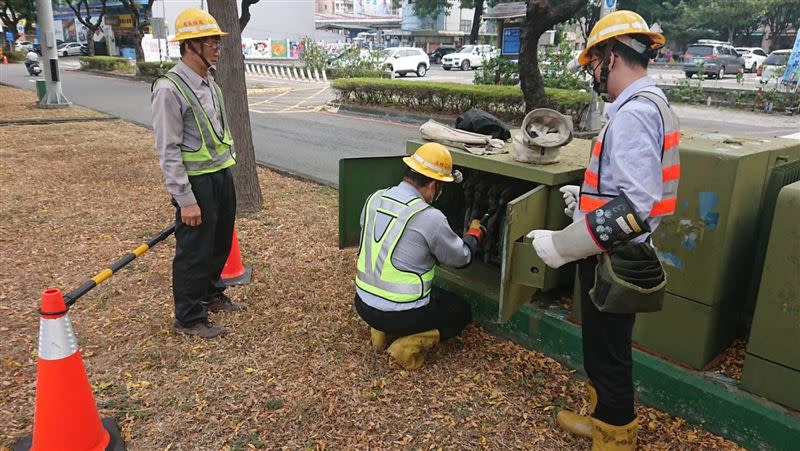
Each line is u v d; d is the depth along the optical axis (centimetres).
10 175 786
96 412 259
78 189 725
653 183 207
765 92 1753
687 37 4934
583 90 1578
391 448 264
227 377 316
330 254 498
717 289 273
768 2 4216
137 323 374
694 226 271
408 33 6341
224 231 376
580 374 320
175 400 296
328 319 381
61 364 243
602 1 1227
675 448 264
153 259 487
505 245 273
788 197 240
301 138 1231
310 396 299
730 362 293
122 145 1039
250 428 276
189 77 331
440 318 323
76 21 5503
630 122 208
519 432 277
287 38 4628
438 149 315
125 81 2772
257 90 2375
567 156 349
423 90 1638
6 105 1620
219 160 347
